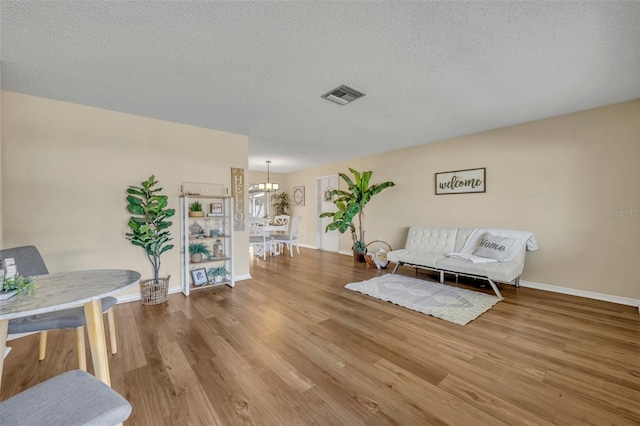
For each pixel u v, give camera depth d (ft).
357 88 8.42
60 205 9.20
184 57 6.67
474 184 13.48
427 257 12.79
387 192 17.71
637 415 4.65
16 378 5.76
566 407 4.86
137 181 10.67
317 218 23.99
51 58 6.63
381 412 4.78
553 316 8.82
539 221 11.56
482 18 5.36
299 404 4.98
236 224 13.35
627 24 5.49
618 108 9.74
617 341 7.15
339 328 8.11
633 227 9.57
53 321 5.41
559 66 7.16
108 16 5.18
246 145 13.60
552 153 11.18
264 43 6.14
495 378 5.70
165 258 11.41
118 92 8.60
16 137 8.50
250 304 10.14
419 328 8.09
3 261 4.53
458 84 8.18
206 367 6.13
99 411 2.78
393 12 5.18
